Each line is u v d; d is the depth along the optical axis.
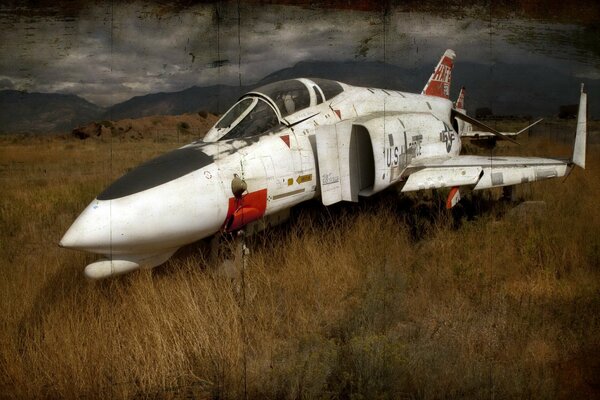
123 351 3.75
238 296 4.66
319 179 6.12
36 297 4.66
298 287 4.96
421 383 3.29
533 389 3.22
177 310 4.28
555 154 14.61
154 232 4.29
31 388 3.42
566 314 4.26
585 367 3.54
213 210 4.68
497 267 5.43
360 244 6.06
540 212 7.40
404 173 6.85
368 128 6.22
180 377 3.54
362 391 3.22
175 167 4.68
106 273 4.36
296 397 3.24
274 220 6.15
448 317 4.40
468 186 6.91
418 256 5.85
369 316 4.22
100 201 4.23
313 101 6.43
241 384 3.40
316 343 3.78
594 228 6.42
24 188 11.99
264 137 5.58
